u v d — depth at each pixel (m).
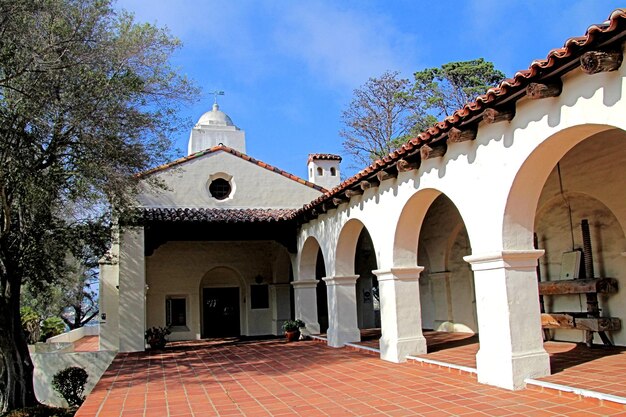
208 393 7.96
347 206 12.01
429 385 7.34
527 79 5.71
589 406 5.59
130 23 11.11
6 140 9.76
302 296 15.80
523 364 6.64
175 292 18.05
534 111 6.17
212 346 15.20
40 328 22.38
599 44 4.91
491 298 6.97
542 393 6.29
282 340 16.05
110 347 15.90
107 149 10.58
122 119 10.84
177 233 15.20
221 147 17.95
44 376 14.00
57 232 11.59
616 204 8.74
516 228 6.82
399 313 9.75
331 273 13.14
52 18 9.61
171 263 18.20
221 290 19.45
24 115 9.58
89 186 11.21
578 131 5.78
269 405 6.89
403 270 9.77
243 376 9.44
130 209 12.41
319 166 19.77
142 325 14.29
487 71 26.55
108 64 10.49
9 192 10.45
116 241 12.80
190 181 17.42
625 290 8.77
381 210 10.22
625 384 6.05
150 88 11.41
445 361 8.68
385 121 26.92
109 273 16.33
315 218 14.38
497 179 6.84
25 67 9.41
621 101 5.00
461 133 7.21
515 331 6.69
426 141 7.88
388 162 9.09
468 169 7.41
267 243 19.28
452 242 13.92
